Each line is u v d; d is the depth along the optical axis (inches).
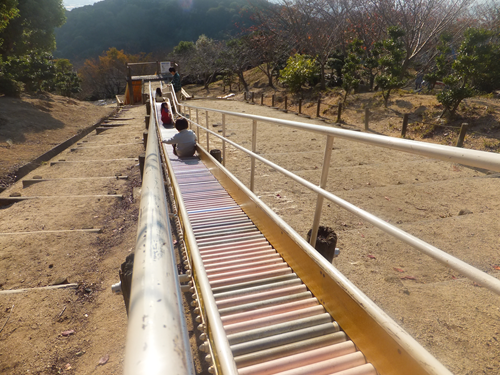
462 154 42.1
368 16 980.6
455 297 101.7
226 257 105.5
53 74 895.1
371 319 58.8
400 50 612.1
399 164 276.5
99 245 214.2
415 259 127.9
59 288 168.4
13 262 194.5
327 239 101.0
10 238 219.1
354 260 127.5
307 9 1048.2
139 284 22.6
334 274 71.6
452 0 788.0
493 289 36.8
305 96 868.0
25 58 881.5
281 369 61.0
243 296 83.9
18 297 161.6
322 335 69.4
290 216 171.2
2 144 477.7
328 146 81.0
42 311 153.1
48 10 1143.0
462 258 123.3
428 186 214.7
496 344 81.7
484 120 419.2
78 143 517.0
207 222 135.0
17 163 405.4
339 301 70.0
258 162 288.4
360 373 57.2
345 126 538.6
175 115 605.9
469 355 78.8
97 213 261.9
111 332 139.2
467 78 443.2
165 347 16.4
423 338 84.7
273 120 110.3
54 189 321.1
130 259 106.3
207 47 1808.6
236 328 72.0
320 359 62.6
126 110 903.1
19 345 135.0
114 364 122.6
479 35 430.9
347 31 1014.4
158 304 20.2
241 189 149.3
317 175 246.7
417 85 905.5
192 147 273.1
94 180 336.2
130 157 419.8
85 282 175.0
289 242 97.3
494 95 548.1
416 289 106.7
